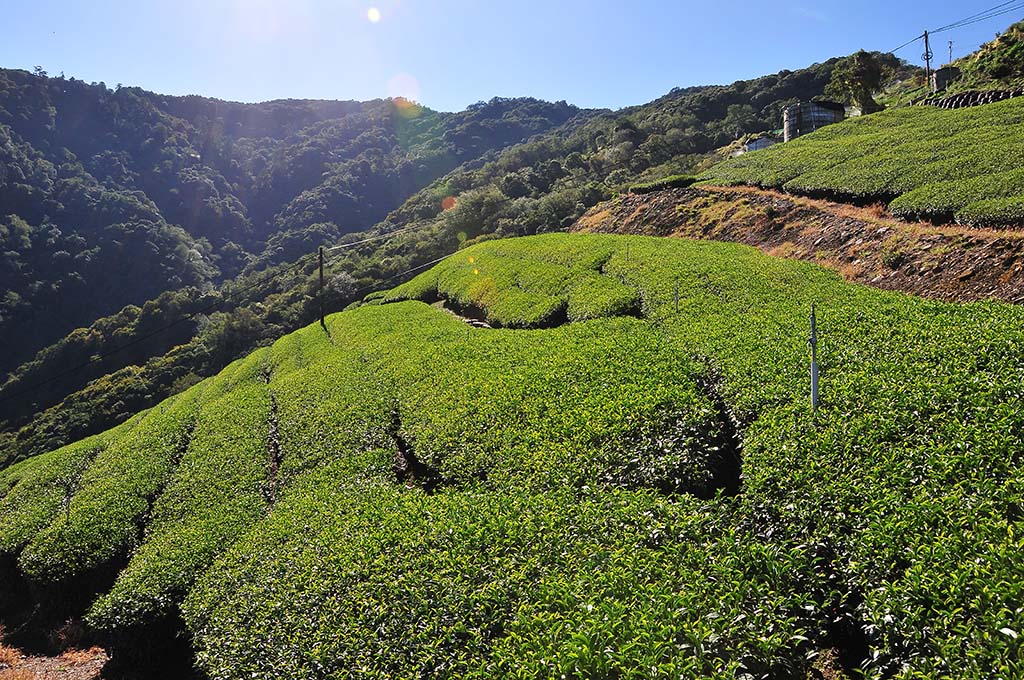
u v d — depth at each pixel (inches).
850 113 3799.2
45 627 1064.2
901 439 538.3
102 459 1593.3
